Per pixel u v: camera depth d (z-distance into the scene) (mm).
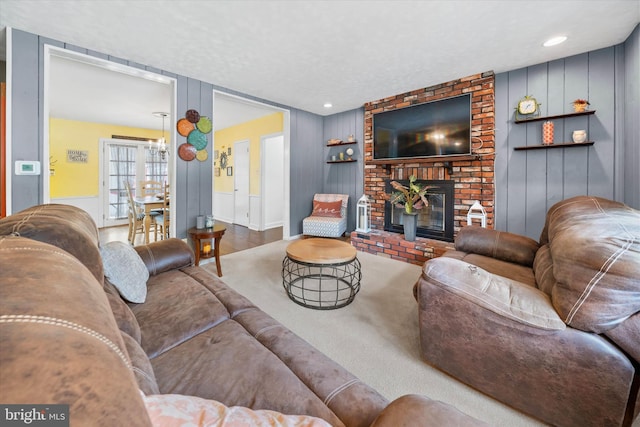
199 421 535
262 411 638
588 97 2738
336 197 4934
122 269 1405
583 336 1041
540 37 2436
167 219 4258
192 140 3365
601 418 1036
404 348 1724
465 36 2398
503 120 3227
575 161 2842
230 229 5738
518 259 2102
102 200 5996
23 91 2299
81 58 2609
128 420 350
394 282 2830
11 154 2268
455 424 589
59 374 324
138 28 2260
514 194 3201
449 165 3598
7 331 335
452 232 3635
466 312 1299
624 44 2518
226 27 2242
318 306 2260
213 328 1224
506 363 1211
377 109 4281
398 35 2369
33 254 501
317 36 2381
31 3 1937
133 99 4203
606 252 1017
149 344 1078
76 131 5672
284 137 4723
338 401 815
